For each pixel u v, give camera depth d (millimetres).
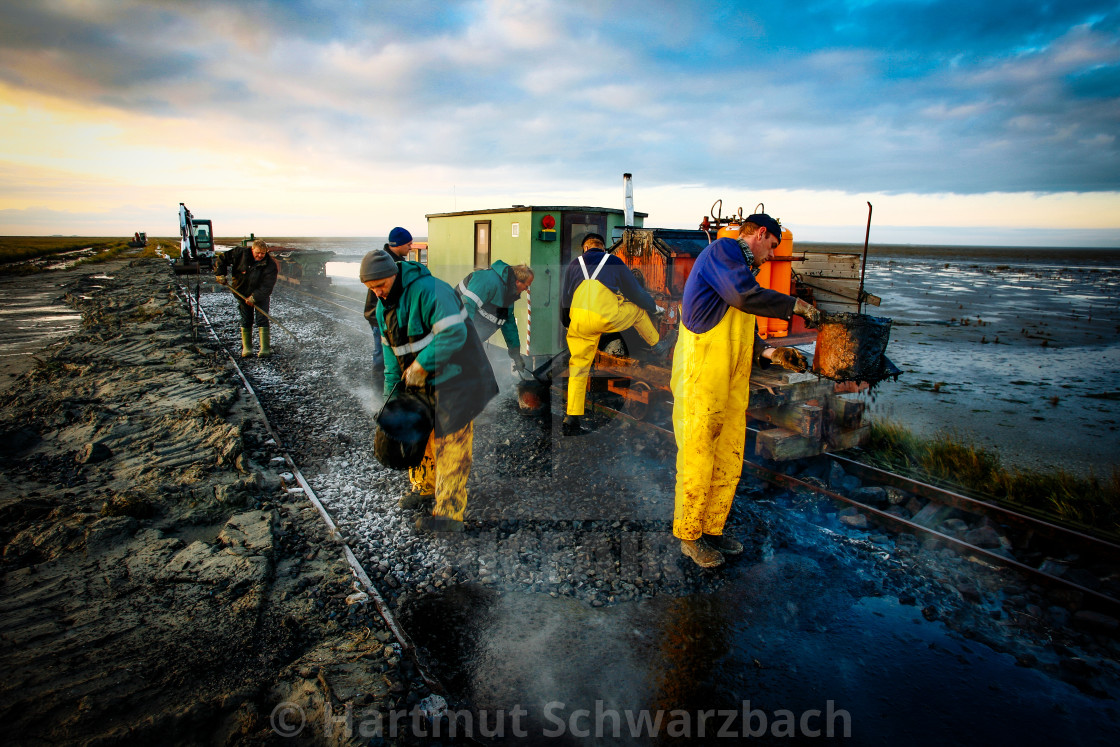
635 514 4402
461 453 3879
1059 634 3305
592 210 6895
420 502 4449
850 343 3975
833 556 4012
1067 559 3977
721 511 3814
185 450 5336
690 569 3777
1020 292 32062
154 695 2490
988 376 10641
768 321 5496
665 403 5637
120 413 6379
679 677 2914
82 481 4699
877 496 4785
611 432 5859
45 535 3662
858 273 5160
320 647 2906
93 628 2900
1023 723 2682
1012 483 5000
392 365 3912
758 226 3549
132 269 32188
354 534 4082
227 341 11000
